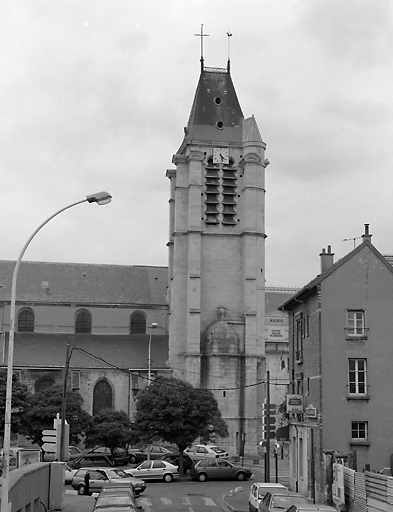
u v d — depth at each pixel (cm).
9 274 11125
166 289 11381
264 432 5472
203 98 10625
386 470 4681
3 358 9881
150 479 6619
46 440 4438
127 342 10681
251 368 9762
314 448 5119
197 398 7262
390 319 5159
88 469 5659
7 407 2962
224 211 10238
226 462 6819
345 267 5197
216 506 4841
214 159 10300
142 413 7206
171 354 10012
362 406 5056
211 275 10144
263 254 10175
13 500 2939
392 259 6147
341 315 5147
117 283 11325
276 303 13688
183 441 7081
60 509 4153
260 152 10331
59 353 10150
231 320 10050
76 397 8538
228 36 10906
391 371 5106
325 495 4788
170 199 11012
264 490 4103
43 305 10775
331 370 5078
